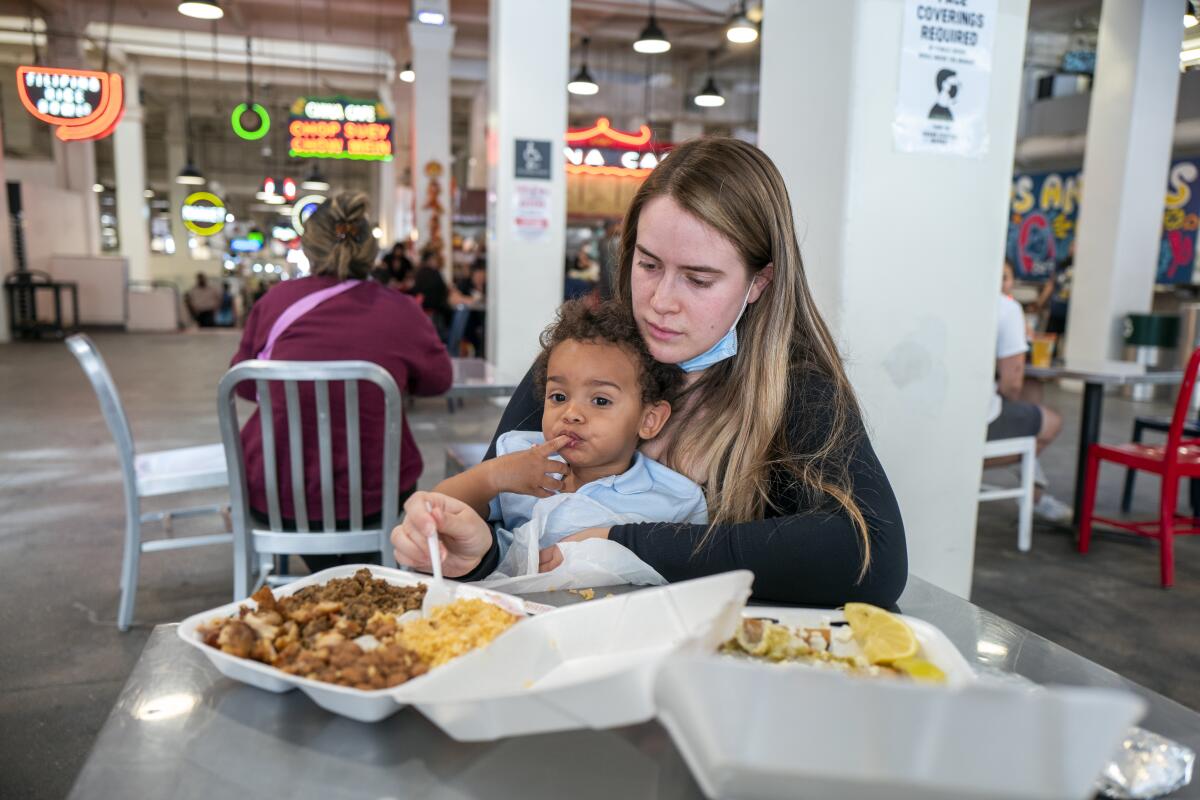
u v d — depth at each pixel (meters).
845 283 1.88
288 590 0.87
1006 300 3.47
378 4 11.77
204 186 23.28
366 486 2.14
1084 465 3.71
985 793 0.44
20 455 4.85
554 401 1.08
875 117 1.85
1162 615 2.86
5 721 2.04
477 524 0.95
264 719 0.69
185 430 5.75
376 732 0.67
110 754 0.64
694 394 1.13
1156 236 7.75
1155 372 3.61
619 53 15.72
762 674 0.45
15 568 3.05
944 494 2.07
